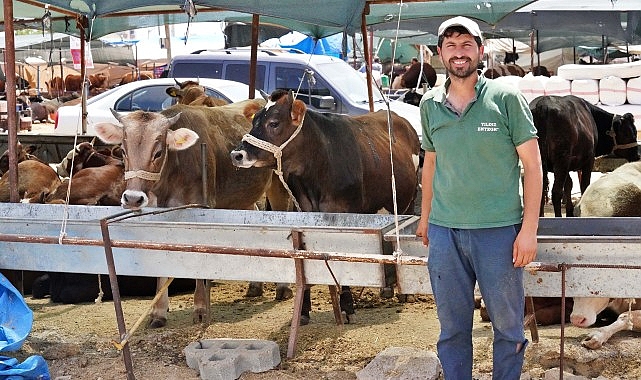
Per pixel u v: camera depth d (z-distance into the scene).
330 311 7.70
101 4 8.84
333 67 15.43
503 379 4.88
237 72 16.09
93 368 5.98
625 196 8.11
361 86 15.25
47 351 6.28
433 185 4.84
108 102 14.97
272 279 5.87
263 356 5.82
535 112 11.15
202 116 8.12
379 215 6.48
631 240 5.20
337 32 11.80
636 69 16.64
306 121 7.25
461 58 4.54
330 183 7.46
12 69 7.19
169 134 7.11
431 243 4.81
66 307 8.02
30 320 6.03
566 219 6.32
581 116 11.45
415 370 5.52
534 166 4.56
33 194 9.47
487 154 4.59
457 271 4.77
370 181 7.98
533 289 5.38
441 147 4.68
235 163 7.21
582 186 11.86
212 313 7.66
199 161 7.59
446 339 4.93
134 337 6.73
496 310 4.75
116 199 8.66
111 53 30.62
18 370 5.46
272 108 7.17
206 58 16.41
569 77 17.08
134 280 8.36
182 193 7.49
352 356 6.12
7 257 6.33
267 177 8.95
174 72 16.50
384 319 7.25
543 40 23.09
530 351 5.91
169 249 5.49
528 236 4.57
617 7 16.86
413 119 14.23
